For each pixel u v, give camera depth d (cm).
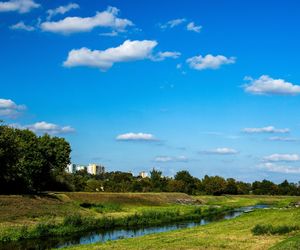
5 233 4906
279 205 12550
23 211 6488
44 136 9900
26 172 8975
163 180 18225
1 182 8444
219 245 3669
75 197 9894
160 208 9769
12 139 8206
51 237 5128
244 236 4281
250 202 14088
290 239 3594
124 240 4231
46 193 9194
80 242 4747
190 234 4588
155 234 4747
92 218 6312
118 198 10912
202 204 13112
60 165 9994
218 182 18638
